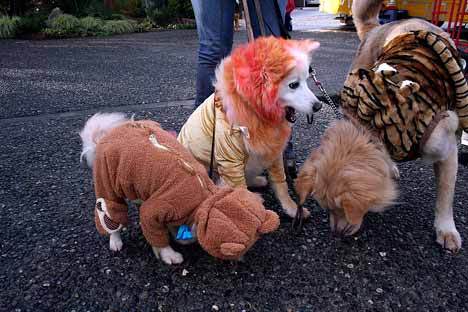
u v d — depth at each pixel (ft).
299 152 10.22
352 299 5.60
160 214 5.53
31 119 13.08
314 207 7.84
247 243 5.10
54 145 10.91
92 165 6.45
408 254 6.51
